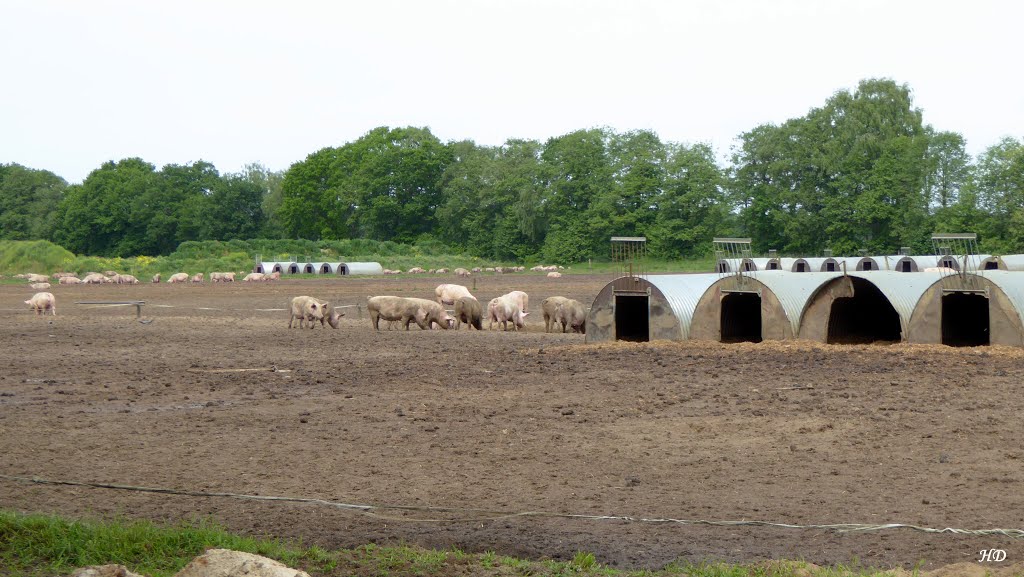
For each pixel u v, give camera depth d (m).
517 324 37.88
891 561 9.39
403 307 37.66
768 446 14.70
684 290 30.25
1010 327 26.12
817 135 111.75
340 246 122.25
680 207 115.81
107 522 10.91
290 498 11.95
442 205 146.12
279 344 31.12
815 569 8.98
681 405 18.44
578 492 12.20
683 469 13.34
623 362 25.03
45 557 9.73
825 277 29.80
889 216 104.38
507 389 20.78
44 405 18.95
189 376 23.17
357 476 13.12
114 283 83.31
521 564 9.46
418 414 17.80
